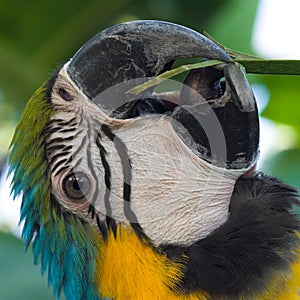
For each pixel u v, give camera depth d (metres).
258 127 1.68
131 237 1.70
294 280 1.68
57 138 1.71
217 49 1.68
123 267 1.70
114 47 1.70
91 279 1.70
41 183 1.71
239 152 1.69
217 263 1.69
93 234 1.70
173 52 1.69
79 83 1.70
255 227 1.69
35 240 1.73
